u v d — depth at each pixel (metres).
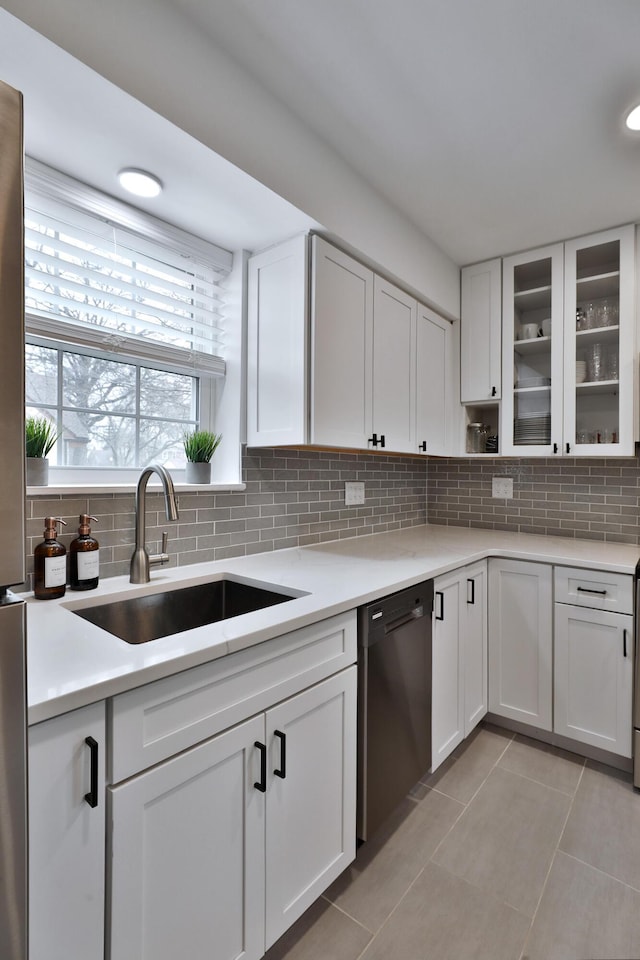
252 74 1.40
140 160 1.34
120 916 0.84
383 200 2.03
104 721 0.83
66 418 1.55
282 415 1.78
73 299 1.48
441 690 1.91
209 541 1.81
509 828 1.66
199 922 0.98
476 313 2.69
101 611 1.34
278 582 1.56
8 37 0.96
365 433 2.00
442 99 1.49
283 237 1.78
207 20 1.23
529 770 1.99
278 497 2.09
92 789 0.80
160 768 0.90
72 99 1.11
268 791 1.13
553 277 2.44
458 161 1.79
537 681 2.20
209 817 1.00
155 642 0.99
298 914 1.22
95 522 1.47
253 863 1.09
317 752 1.29
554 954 1.22
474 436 2.84
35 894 0.73
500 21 1.22
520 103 1.50
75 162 1.35
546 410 2.48
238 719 1.06
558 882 1.44
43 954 0.75
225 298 1.94
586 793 1.84
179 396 1.88
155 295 1.70
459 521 3.09
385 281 2.12
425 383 2.46
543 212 2.15
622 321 2.25
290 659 1.20
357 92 1.46
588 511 2.62
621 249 2.25
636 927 1.30
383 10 1.19
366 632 1.46
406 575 1.68
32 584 1.33
